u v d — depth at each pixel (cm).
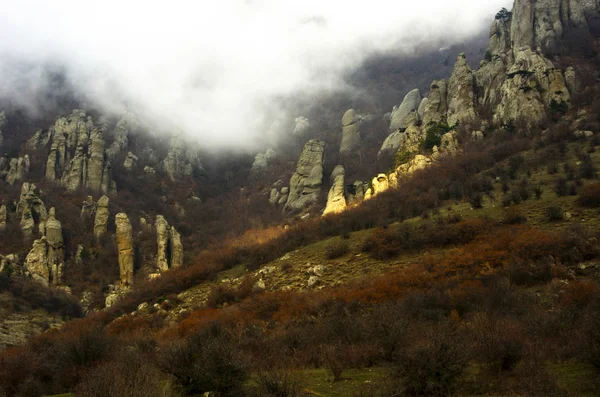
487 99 10100
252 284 6103
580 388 1410
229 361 1706
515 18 10750
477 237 5231
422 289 4022
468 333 2211
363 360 2145
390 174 9956
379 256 5681
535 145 7750
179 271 8088
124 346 3080
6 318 7112
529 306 2959
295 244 7681
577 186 5772
